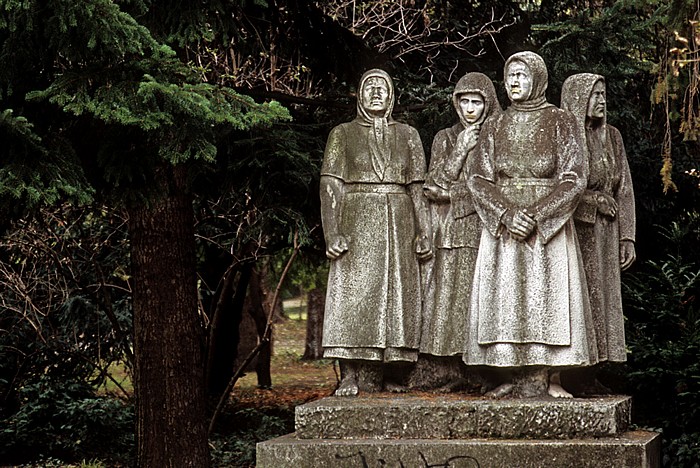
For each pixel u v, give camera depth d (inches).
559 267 267.4
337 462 257.6
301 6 429.1
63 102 297.7
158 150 323.3
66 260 532.1
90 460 520.1
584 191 274.4
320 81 463.5
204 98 299.4
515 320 266.4
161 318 428.5
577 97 288.5
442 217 291.4
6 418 558.3
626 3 333.4
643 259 493.0
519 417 258.7
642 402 393.1
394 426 263.3
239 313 636.7
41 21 302.2
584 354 265.9
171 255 429.7
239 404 655.1
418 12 471.5
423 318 289.6
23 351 565.6
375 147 291.4
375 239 286.4
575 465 250.1
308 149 429.4
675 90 311.6
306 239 420.5
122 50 295.1
